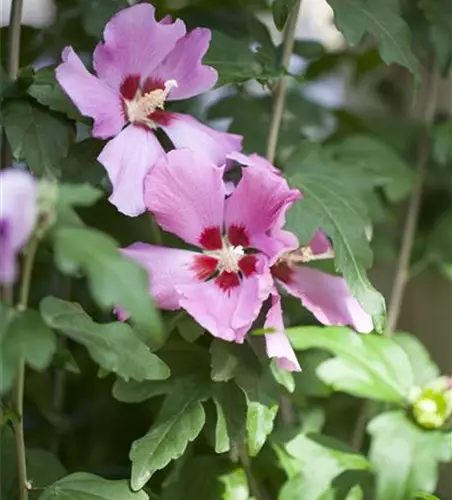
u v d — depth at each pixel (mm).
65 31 1047
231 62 946
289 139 1035
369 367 950
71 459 1031
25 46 1026
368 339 960
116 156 875
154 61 891
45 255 981
